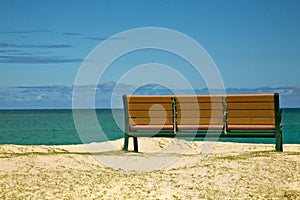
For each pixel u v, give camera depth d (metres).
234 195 7.16
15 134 32.69
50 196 7.06
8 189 7.43
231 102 10.98
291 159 9.53
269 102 10.80
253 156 9.96
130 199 6.94
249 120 10.98
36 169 8.96
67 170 8.98
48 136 30.02
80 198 6.97
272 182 7.85
